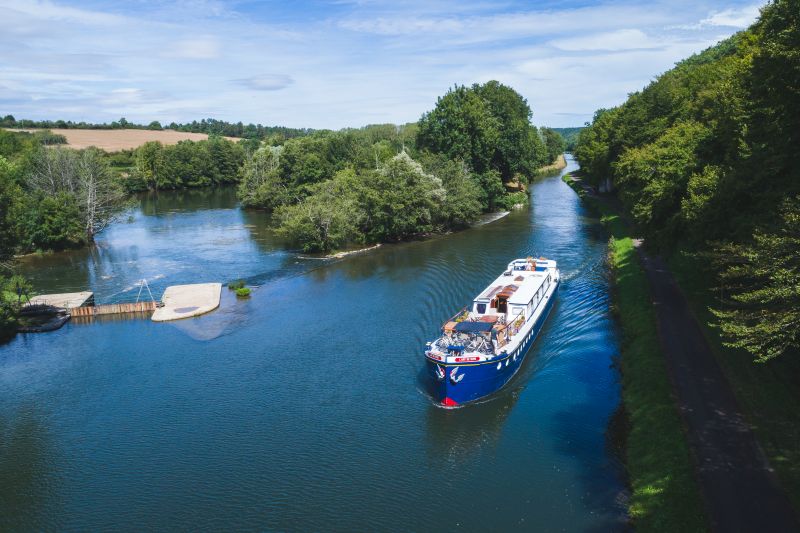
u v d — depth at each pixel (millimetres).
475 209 88000
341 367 38062
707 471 21922
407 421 31234
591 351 38688
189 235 90125
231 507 24656
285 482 26203
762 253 21484
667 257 43719
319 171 108000
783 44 27578
